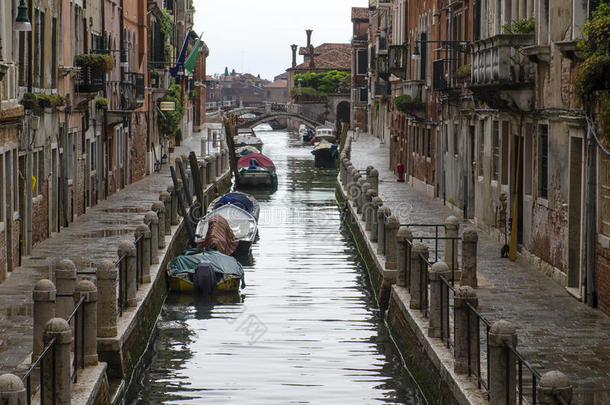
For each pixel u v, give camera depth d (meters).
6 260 19.81
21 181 22.06
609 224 16.23
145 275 19.23
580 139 17.97
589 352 13.85
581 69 15.68
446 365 13.10
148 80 47.06
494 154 25.58
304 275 24.95
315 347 17.66
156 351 17.50
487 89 21.52
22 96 22.09
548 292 18.11
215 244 25.53
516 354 10.35
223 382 15.46
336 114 111.81
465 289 12.62
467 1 29.83
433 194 35.94
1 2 19.17
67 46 27.80
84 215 30.52
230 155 51.94
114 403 13.73
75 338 12.48
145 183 42.56
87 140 31.88
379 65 54.50
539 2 20.11
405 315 16.73
